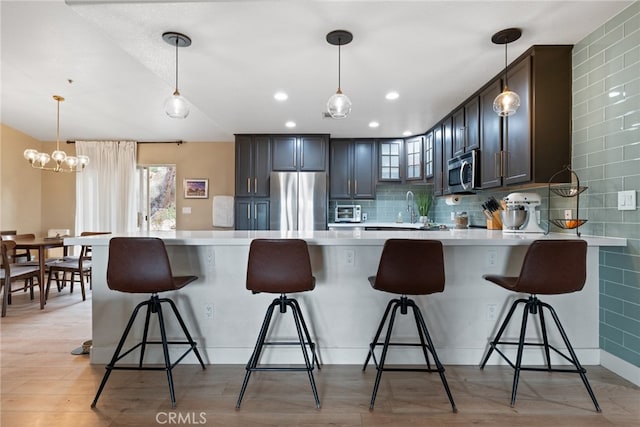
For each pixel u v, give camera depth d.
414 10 1.90
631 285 2.00
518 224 2.53
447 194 3.99
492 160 2.88
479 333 2.30
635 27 1.90
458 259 2.30
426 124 4.32
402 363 2.30
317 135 4.86
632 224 1.97
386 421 1.69
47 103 4.29
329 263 2.30
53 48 2.99
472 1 1.83
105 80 3.66
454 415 1.74
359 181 5.06
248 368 1.82
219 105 3.57
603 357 2.23
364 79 2.86
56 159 4.19
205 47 2.30
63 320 3.19
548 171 2.38
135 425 1.66
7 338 2.74
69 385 2.02
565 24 2.08
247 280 1.88
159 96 4.07
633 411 1.76
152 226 5.72
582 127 2.28
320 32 2.12
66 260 4.20
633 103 1.93
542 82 2.36
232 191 5.61
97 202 5.50
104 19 1.98
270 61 2.52
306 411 1.77
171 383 1.83
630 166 1.96
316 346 2.31
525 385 2.02
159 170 5.75
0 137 4.95
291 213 4.57
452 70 2.68
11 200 5.13
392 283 1.86
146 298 2.30
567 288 1.83
